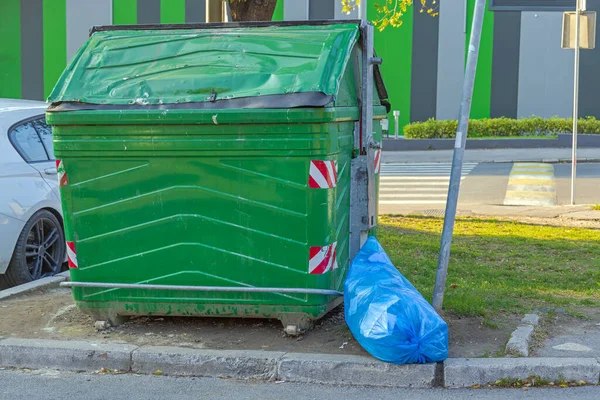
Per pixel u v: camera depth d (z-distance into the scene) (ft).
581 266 28.55
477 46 19.38
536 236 35.06
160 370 18.06
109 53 20.53
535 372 16.94
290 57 19.20
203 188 18.86
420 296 18.13
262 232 18.69
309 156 18.22
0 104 28.19
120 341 19.16
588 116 98.17
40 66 105.09
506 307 21.97
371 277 18.56
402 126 103.71
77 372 18.30
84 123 19.15
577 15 46.21
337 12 101.24
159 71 19.74
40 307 22.59
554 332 19.88
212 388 17.08
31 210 25.70
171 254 19.20
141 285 19.36
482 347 18.39
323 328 19.99
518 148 89.04
